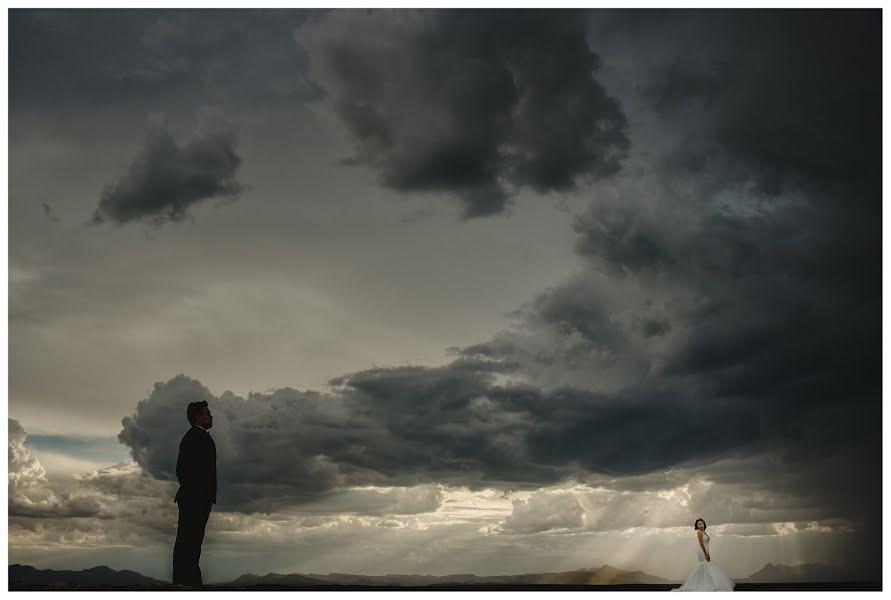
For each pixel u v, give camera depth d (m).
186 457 9.07
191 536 8.96
